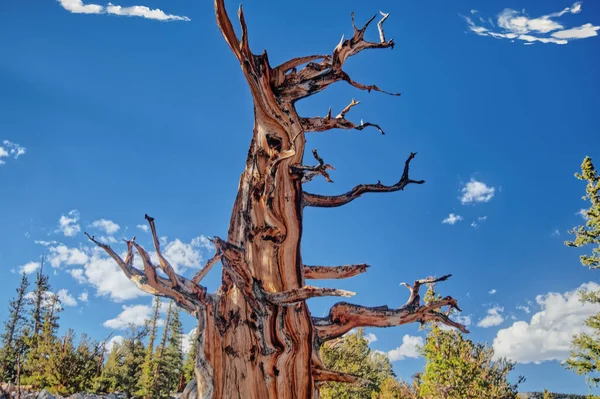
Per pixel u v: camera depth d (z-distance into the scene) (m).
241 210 6.94
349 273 7.84
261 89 6.57
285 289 6.73
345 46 6.78
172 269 6.28
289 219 6.86
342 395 19.66
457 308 7.75
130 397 29.42
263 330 6.44
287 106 6.81
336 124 7.62
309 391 6.66
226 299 6.67
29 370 25.75
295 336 6.66
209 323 6.44
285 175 6.94
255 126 6.98
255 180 6.87
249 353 6.41
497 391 19.38
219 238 6.21
